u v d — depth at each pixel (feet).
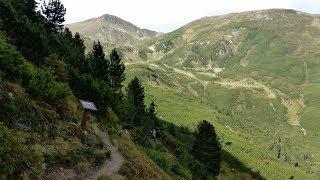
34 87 122.52
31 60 156.97
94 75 265.75
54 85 139.85
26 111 104.53
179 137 454.40
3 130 82.84
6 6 171.83
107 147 140.36
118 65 328.29
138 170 130.62
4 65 117.08
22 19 190.90
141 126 285.43
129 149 161.79
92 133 142.61
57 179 83.76
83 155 107.34
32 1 268.82
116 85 328.49
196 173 270.67
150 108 372.58
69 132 118.62
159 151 234.38
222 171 428.15
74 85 186.80
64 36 317.42
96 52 299.38
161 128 372.58
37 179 76.54
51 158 89.15
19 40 158.30
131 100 326.24
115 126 200.44
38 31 198.70
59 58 210.79
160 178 149.38
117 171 114.42
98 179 97.71
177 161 254.06
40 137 97.14
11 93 104.22
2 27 153.69
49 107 124.26
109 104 254.47
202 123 321.93
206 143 316.60
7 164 71.67
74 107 151.74
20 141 85.20
